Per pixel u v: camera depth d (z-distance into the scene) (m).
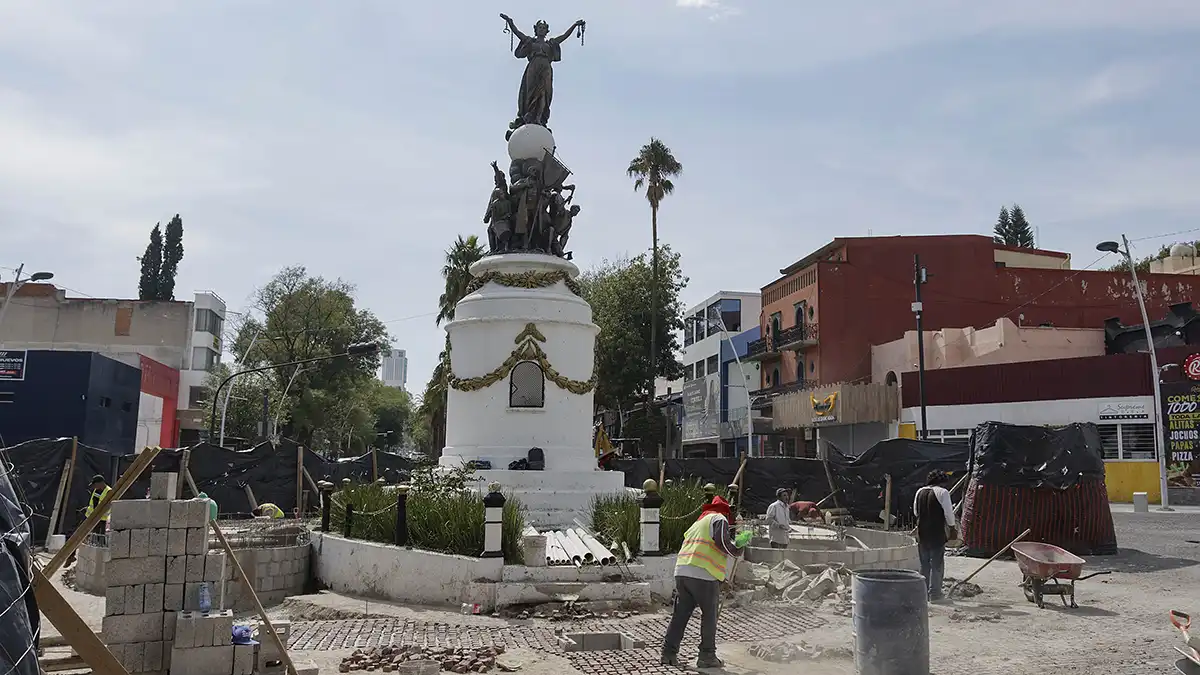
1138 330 38.03
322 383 56.75
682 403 62.31
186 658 7.19
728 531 8.48
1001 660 8.55
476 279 18.78
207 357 62.06
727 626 10.20
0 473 5.09
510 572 11.52
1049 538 16.48
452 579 11.83
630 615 10.86
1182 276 45.12
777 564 13.78
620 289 49.50
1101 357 34.03
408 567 12.51
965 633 9.89
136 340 54.22
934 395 38.53
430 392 47.31
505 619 10.70
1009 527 16.52
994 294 45.03
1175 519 25.39
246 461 21.88
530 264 18.38
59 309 53.50
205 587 7.57
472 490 14.74
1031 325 44.72
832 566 13.31
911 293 45.19
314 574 14.77
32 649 4.66
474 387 17.41
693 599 8.34
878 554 14.16
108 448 37.16
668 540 12.73
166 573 7.50
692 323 66.06
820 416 41.91
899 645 7.11
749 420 44.12
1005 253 50.12
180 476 19.44
